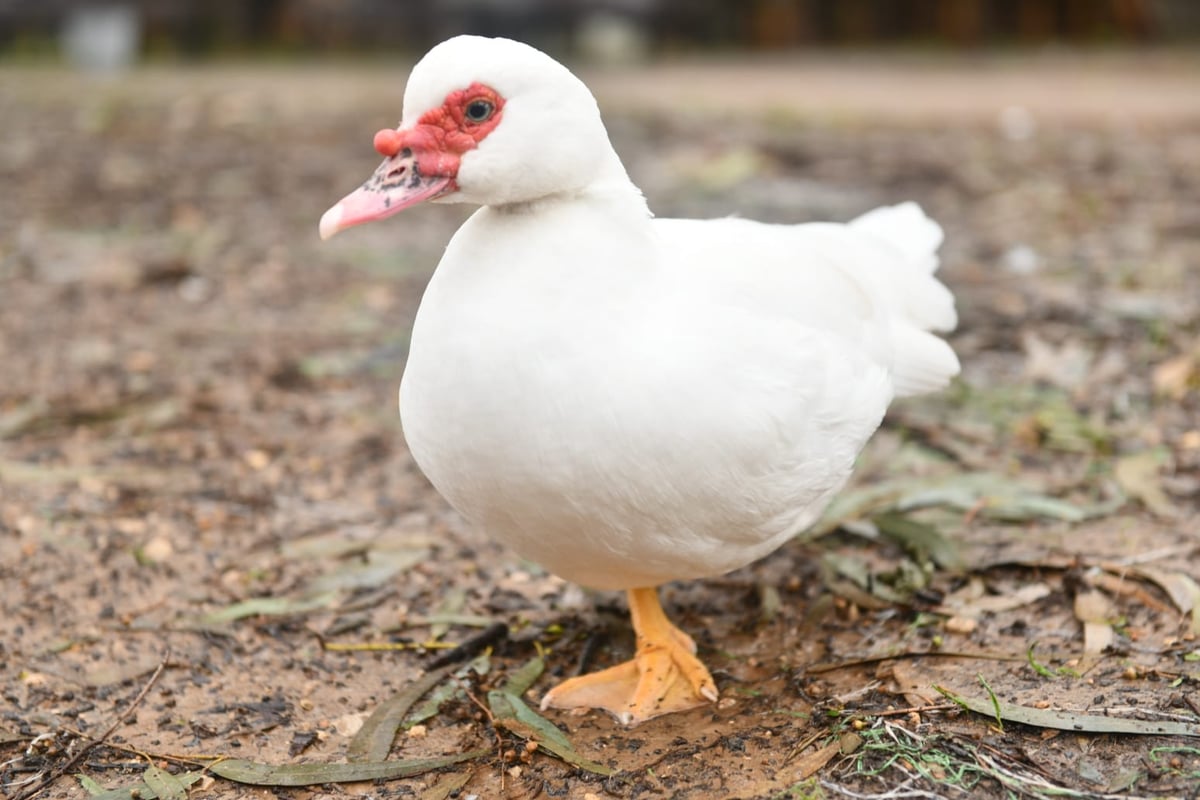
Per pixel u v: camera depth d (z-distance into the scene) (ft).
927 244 11.10
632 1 40.50
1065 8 44.27
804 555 11.59
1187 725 8.50
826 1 44.29
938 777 8.18
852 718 8.86
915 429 13.97
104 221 23.26
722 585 11.20
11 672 9.96
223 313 18.54
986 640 9.89
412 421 8.36
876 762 8.38
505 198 8.09
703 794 8.30
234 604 11.02
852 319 9.22
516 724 9.20
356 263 21.04
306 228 22.99
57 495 12.84
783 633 10.39
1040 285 18.57
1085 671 9.32
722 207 23.08
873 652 9.87
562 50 40.57
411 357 8.36
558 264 7.89
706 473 8.04
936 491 12.34
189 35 41.81
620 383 7.77
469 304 7.94
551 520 8.18
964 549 11.33
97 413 14.80
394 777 8.75
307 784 8.65
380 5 41.78
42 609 10.84
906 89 35.63
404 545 11.95
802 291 8.87
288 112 32.78
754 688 9.62
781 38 43.83
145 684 9.87
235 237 22.41
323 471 13.60
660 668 9.64
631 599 10.07
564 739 9.06
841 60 42.06
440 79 7.91
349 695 9.81
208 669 10.10
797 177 25.52
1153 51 42.42
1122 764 8.23
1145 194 23.56
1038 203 23.15
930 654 9.70
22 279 19.93
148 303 18.94
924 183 24.89
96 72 39.37
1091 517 11.75
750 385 8.12
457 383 7.89
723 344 8.08
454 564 11.72
